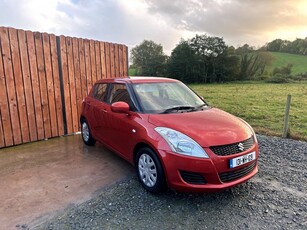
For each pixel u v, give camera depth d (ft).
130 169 12.83
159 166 9.27
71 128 20.35
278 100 44.91
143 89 12.34
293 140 17.80
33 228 7.97
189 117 10.40
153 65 150.71
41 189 10.71
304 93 58.80
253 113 30.89
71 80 19.88
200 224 8.11
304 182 11.07
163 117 10.23
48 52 18.24
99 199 9.76
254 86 92.84
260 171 12.30
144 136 9.78
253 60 141.79
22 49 16.79
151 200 9.62
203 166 8.43
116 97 13.10
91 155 15.11
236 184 9.05
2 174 12.36
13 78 16.58
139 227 7.95
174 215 8.62
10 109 16.69
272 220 8.31
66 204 9.43
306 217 8.45
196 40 140.15
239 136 9.38
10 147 16.85
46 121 18.72
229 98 51.44
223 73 137.80
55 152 15.75
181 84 14.39
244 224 8.11
